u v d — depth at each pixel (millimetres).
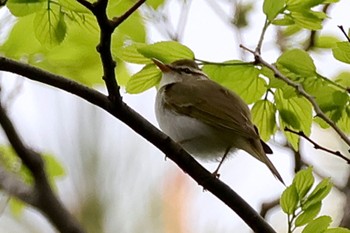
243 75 8164
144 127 7539
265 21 7910
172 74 9797
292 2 7684
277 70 7715
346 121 8203
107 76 7051
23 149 8203
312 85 7855
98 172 10211
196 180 7777
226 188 7727
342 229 6656
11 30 8781
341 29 7473
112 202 10195
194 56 7922
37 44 8883
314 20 7730
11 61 7172
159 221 10297
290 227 6793
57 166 10148
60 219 8172
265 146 8977
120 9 8125
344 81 8977
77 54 9141
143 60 7871
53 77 7207
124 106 7352
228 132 9023
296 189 6805
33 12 7188
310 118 8297
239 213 7637
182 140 9445
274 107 8484
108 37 6746
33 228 10609
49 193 8258
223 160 9039
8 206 10555
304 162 9633
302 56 7805
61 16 7363
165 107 9547
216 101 9266
